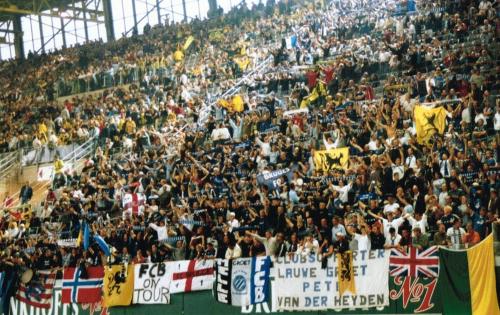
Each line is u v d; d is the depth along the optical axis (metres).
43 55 63.03
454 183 23.77
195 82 44.09
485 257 20.61
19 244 32.25
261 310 24.02
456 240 21.86
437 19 37.41
